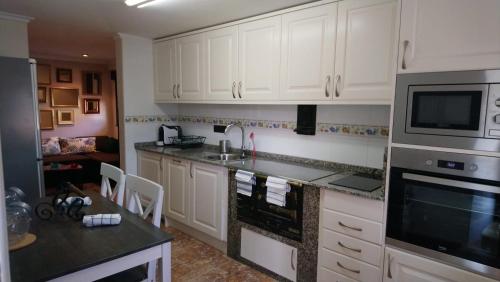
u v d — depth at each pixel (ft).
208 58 10.43
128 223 5.27
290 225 7.60
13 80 9.04
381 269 6.19
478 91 4.80
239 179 8.50
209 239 10.12
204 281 8.05
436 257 5.48
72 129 20.54
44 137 19.36
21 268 3.83
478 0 4.73
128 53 12.04
